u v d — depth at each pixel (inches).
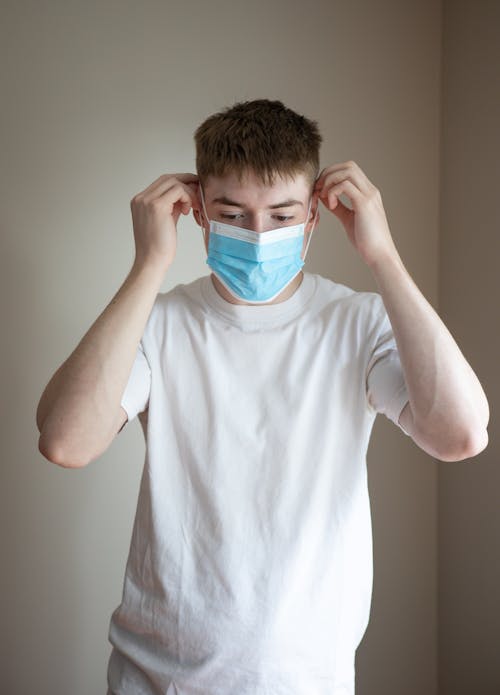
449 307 81.4
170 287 77.8
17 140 74.5
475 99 76.4
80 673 79.0
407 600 84.6
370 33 81.0
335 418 51.6
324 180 50.9
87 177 75.9
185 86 77.2
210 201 50.4
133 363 49.8
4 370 75.9
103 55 75.6
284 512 49.8
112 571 79.4
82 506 78.5
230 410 51.5
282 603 48.5
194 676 48.5
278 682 47.9
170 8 76.7
